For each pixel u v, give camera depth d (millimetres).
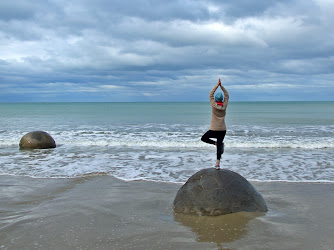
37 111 50781
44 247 4039
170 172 9031
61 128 21875
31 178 8320
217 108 5602
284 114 37500
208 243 4105
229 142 14508
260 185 7465
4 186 7477
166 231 4523
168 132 19172
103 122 27172
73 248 4000
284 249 3928
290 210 5492
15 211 5598
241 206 5133
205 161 10695
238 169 9367
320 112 41906
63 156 11758
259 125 23141
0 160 10961
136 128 21844
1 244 4141
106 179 8164
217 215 5004
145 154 12188
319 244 4074
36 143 13469
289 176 8430
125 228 4680
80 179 8172
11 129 21172
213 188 5215
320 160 10711
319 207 5699
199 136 17359
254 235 4344
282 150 13016
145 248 3977
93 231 4566
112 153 12438
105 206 5836
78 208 5715
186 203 5305
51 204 6008
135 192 6871
